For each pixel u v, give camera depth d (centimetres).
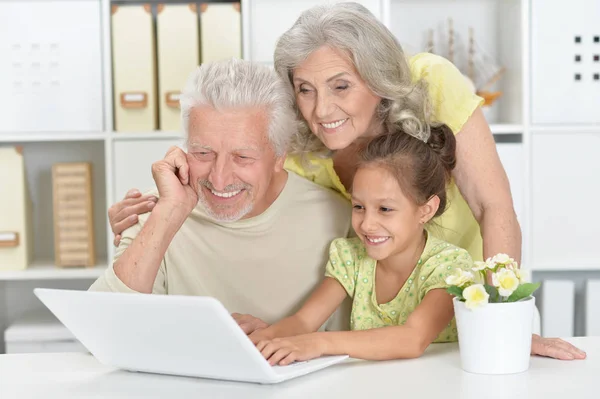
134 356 137
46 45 336
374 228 164
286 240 185
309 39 167
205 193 165
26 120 337
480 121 192
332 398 122
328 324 187
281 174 186
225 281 185
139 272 157
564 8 340
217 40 333
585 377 131
